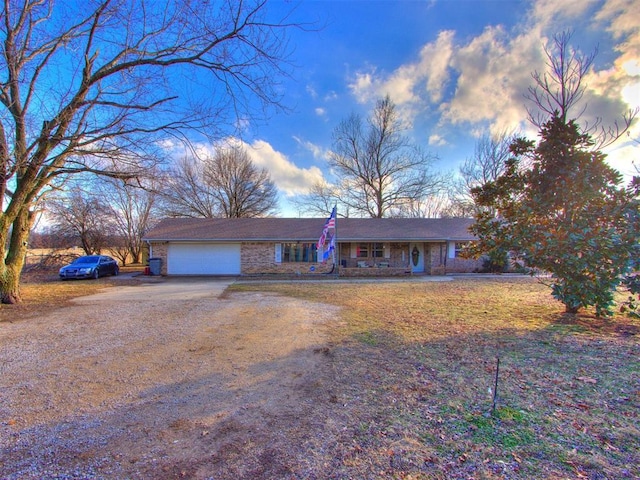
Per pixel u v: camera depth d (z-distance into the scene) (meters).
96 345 5.59
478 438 2.67
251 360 4.77
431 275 18.69
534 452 2.45
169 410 3.28
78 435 2.82
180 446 2.63
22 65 8.54
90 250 27.30
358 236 19.28
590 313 7.62
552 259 6.76
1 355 5.08
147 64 8.26
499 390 3.60
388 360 4.68
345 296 11.05
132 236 31.12
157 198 29.38
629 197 6.29
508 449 2.50
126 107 8.64
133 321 7.40
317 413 3.16
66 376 4.21
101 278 17.41
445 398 3.44
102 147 9.13
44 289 13.15
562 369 4.18
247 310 8.61
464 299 10.28
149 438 2.77
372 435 2.74
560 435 2.69
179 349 5.33
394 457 2.42
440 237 19.45
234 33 7.55
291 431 2.84
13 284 9.77
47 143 9.06
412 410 3.19
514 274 19.20
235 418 3.10
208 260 18.92
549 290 12.36
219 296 11.16
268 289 12.93
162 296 11.20
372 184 31.03
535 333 5.98
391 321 7.20
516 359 4.61
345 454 2.47
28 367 4.55
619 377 3.87
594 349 4.95
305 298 10.63
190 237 18.48
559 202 6.90
